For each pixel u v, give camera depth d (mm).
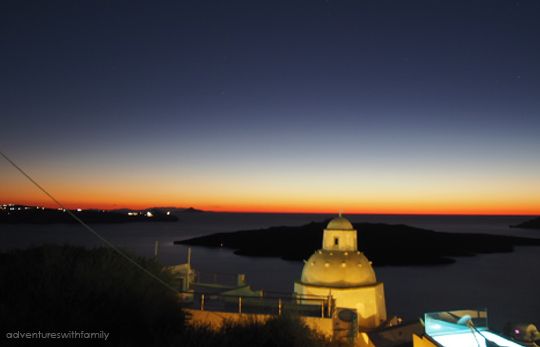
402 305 71000
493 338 14656
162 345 11180
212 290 24250
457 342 14531
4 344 9602
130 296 13125
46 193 11797
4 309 10531
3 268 12953
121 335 11555
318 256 29609
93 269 13570
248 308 17859
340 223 30656
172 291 15562
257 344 12555
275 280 97125
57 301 11719
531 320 60438
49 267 13188
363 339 23812
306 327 14359
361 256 29578
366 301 27406
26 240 136875
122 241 170875
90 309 11898
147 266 15820
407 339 23703
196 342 11344
